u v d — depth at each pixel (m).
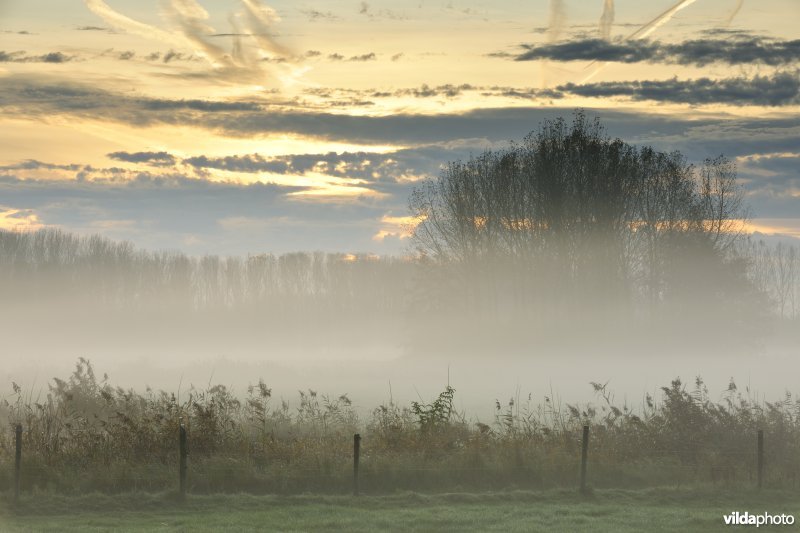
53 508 20.36
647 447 25.38
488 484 23.38
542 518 19.88
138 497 21.17
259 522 19.22
